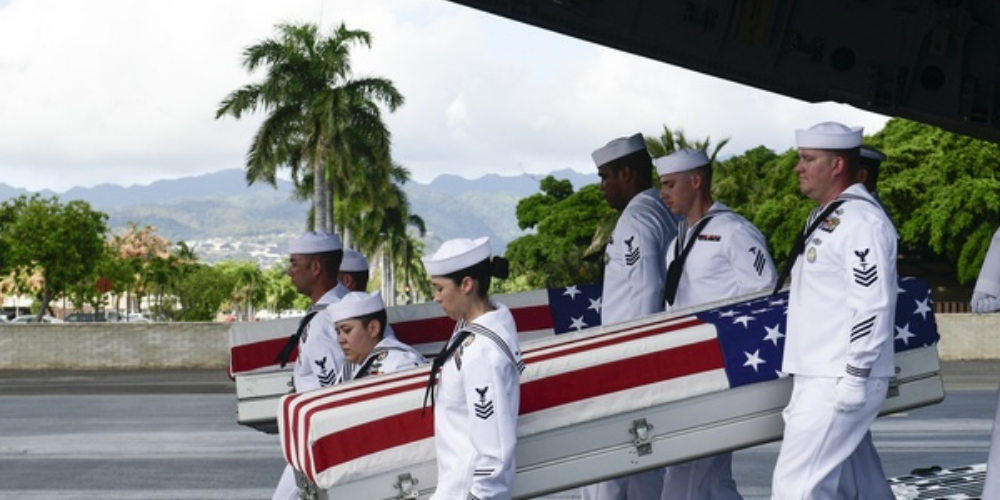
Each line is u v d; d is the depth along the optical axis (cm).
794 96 1144
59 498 1445
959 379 3400
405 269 11806
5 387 3381
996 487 767
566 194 9950
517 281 9775
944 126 1116
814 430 678
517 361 598
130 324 4256
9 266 7938
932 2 1083
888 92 1105
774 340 698
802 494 680
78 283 8150
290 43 6341
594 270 7881
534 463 653
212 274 13712
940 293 7075
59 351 4244
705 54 1124
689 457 679
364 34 6378
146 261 13275
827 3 1106
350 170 6347
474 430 585
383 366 746
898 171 6881
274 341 948
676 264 853
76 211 7938
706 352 686
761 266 835
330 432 620
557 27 1138
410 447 624
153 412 2559
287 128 6347
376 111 6394
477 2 1128
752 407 693
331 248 898
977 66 1095
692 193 855
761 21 1109
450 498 595
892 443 1844
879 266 672
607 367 666
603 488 901
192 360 4272
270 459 1772
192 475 1617
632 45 1134
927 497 1010
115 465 1723
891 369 685
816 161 702
